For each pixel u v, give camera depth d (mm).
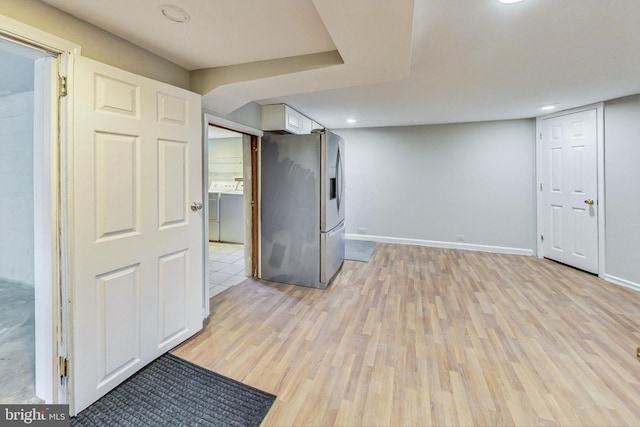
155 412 1538
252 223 3705
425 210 5246
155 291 1910
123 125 1665
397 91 3082
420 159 5219
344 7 1266
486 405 1586
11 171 2982
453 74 2594
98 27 1642
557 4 1548
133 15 1527
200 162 2203
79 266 1490
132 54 1845
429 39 1936
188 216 2131
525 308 2760
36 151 1508
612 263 3432
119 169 1657
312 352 2080
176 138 1999
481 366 1913
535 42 1984
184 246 2109
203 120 2512
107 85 1583
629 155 3234
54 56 1443
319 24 1609
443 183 5105
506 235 4781
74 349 1493
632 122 3203
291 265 3469
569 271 3807
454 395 1660
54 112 1445
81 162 1479
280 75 2064
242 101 2607
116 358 1690
